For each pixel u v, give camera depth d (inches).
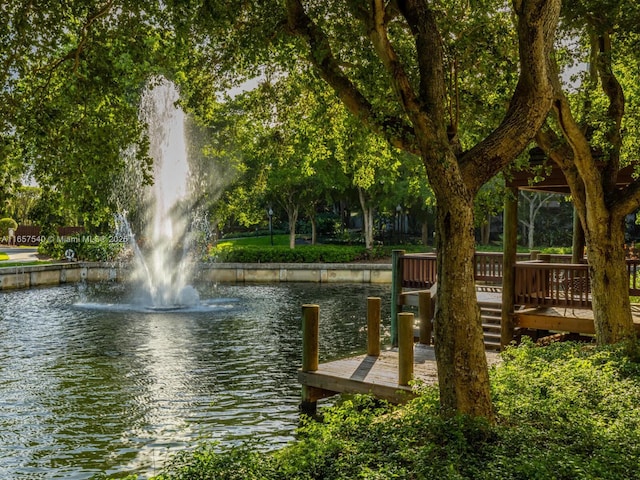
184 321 807.7
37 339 680.4
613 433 249.0
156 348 634.8
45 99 288.5
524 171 540.4
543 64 259.1
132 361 576.1
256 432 383.9
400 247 1756.9
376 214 1914.4
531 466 203.2
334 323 816.9
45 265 1288.1
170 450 351.9
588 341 599.8
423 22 263.9
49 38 285.0
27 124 278.4
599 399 305.6
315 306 445.7
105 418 408.8
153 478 217.0
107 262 1391.5
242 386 493.0
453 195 254.7
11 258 1512.1
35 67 292.8
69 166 285.4
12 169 286.4
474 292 264.2
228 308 936.9
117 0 293.1
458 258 259.8
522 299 548.7
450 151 254.5
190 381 506.3
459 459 221.5
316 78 403.2
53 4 279.0
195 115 409.7
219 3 296.8
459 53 339.9
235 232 2288.4
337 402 457.1
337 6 356.2
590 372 336.5
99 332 724.7
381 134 281.6
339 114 453.7
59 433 378.9
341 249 1552.7
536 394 310.0
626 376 352.5
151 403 443.5
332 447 244.2
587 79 463.2
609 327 438.3
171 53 326.0
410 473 210.7
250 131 474.9
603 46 448.1
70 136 284.7
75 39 313.7
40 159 282.8
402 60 354.9
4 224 1738.4
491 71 367.2
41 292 1150.3
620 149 465.1
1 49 272.8
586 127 445.1
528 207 1877.5
